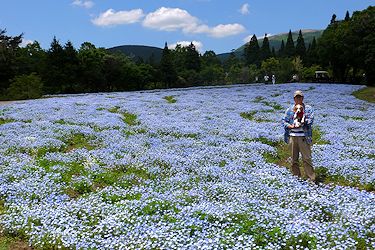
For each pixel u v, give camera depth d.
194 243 7.48
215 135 20.36
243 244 7.52
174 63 110.81
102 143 18.17
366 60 64.31
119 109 31.27
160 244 7.66
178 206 9.44
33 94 46.72
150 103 35.66
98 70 79.31
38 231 8.44
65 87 69.69
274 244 7.64
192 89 61.44
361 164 13.67
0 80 64.88
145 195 10.27
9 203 10.10
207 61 143.00
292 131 12.91
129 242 7.76
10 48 68.50
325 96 42.38
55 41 71.12
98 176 12.95
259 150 16.89
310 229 8.02
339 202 9.70
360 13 70.88
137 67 92.38
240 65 127.00
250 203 9.55
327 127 22.58
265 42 142.62
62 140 18.73
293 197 10.35
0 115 26.62
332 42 72.31
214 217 8.70
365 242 7.96
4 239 8.48
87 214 9.40
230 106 33.69
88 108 30.80
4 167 13.05
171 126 22.53
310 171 12.88
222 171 12.98
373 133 20.75
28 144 16.75
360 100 39.06
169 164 14.15
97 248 7.71
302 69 96.25
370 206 9.19
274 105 35.50
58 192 11.07
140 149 16.56
